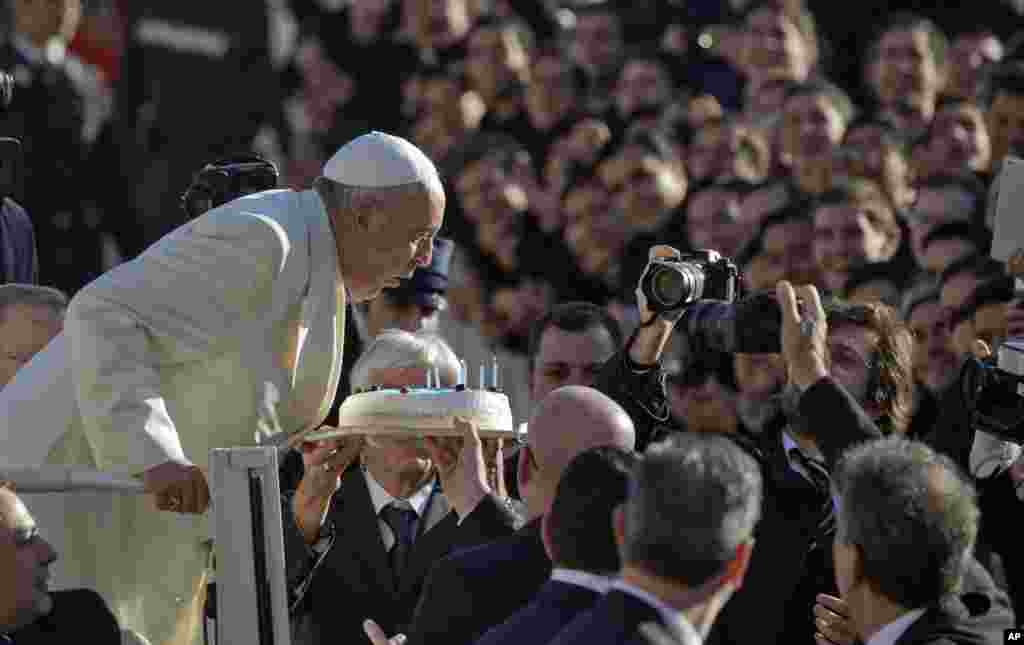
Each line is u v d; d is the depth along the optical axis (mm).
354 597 22391
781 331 19766
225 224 20969
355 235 21469
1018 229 22703
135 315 20672
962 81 43875
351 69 54031
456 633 18641
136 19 53719
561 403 18922
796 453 21406
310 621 22422
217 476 19062
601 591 16688
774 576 21297
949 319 29312
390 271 21703
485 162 43406
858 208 34000
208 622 20922
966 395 21812
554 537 16906
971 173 36031
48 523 21094
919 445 17547
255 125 54219
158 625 21375
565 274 42344
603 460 16875
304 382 21312
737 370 24719
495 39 48250
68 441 21234
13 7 42781
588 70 47781
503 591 18672
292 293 21062
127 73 53281
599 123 45250
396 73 53562
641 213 40000
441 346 22969
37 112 42062
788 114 39438
